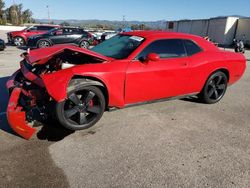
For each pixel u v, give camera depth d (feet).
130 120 14.20
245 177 9.69
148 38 14.23
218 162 10.57
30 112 11.75
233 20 109.19
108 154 10.70
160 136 12.55
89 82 11.92
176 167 10.06
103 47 15.60
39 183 8.79
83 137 12.00
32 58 12.96
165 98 15.29
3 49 43.83
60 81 10.94
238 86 23.82
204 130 13.51
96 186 8.77
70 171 9.48
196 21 130.93
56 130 12.46
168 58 14.57
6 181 8.79
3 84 19.76
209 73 16.44
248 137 13.01
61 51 12.77
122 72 12.81
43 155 10.39
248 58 51.60
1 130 12.25
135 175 9.45
